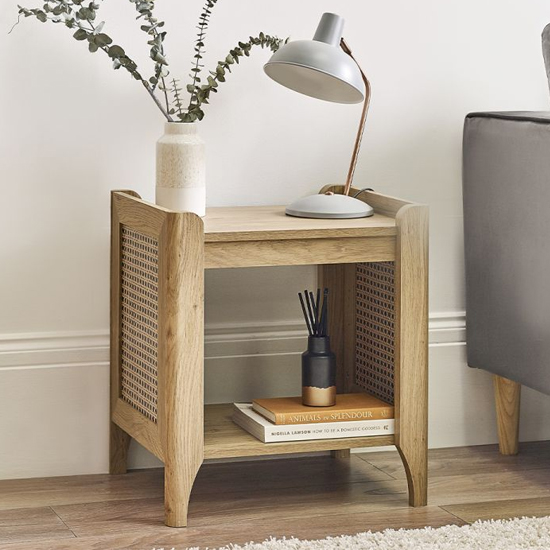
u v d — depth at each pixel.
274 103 2.46
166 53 2.37
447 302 2.60
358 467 2.43
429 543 1.88
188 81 2.39
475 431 2.63
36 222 2.33
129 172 2.38
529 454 2.55
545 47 2.33
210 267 1.99
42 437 2.35
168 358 1.96
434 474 2.38
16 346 2.33
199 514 2.10
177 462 2.00
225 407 2.38
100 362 2.37
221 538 1.96
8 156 2.30
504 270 2.33
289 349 2.50
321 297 2.46
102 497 2.21
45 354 2.34
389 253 2.10
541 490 2.26
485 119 2.36
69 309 2.36
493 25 2.59
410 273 2.09
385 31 2.52
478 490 2.26
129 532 1.99
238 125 2.44
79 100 2.33
